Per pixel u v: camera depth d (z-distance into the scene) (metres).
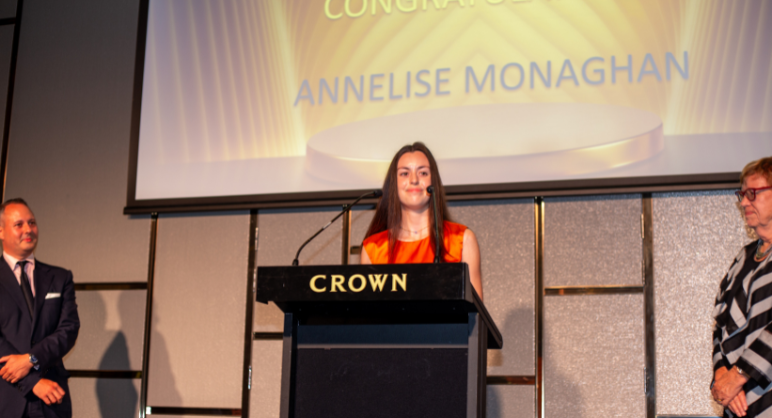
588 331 2.89
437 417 1.52
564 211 3.00
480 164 3.05
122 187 3.52
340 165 3.21
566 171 2.97
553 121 3.02
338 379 1.60
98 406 3.32
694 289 2.82
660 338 2.81
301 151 3.28
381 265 1.47
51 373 2.83
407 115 3.18
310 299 1.49
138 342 3.33
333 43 3.34
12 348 2.75
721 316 2.24
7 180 3.66
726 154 2.83
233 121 3.38
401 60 3.24
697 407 2.74
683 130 2.88
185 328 3.30
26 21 3.82
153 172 3.42
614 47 3.02
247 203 3.26
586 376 2.86
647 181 2.87
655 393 2.78
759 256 2.22
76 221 3.54
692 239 2.86
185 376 3.25
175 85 3.48
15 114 3.73
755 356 2.03
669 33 2.97
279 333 3.19
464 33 3.19
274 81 3.38
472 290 1.45
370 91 3.24
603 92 2.99
